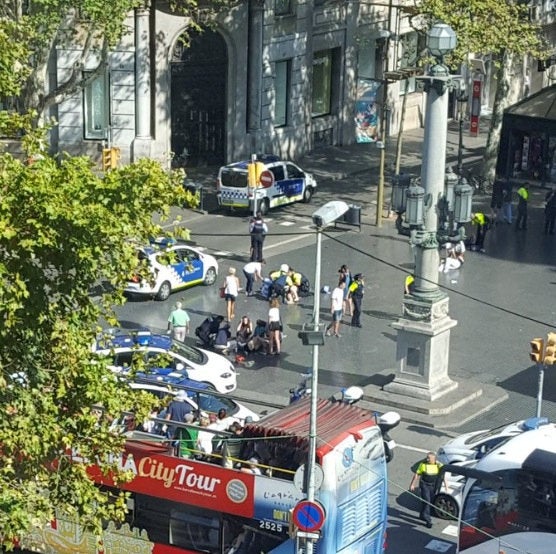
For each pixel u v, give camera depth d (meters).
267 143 69.38
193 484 27.92
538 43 63.97
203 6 62.25
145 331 40.88
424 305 38.72
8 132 24.20
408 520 32.38
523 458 28.03
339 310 45.03
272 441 27.69
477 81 75.12
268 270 52.53
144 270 24.11
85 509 23.28
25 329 22.11
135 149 64.50
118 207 22.44
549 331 46.28
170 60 64.81
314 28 71.62
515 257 55.50
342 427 27.88
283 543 27.25
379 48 76.75
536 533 27.88
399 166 64.56
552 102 64.50
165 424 29.84
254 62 67.44
